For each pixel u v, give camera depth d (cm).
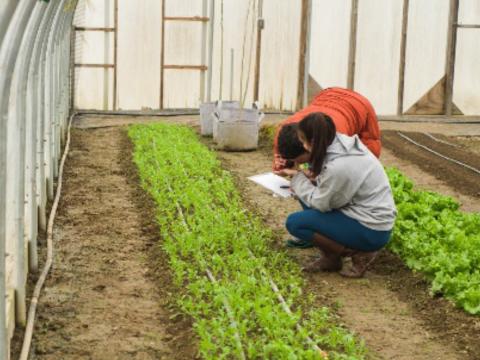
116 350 459
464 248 573
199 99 1305
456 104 1323
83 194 764
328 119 526
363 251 553
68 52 1141
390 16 1278
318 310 494
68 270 567
